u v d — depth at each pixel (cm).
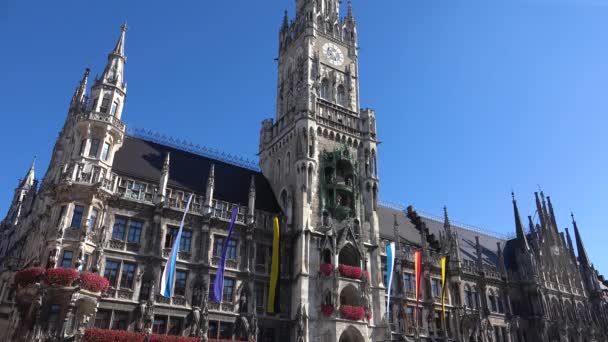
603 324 8525
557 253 8756
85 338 4028
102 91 5275
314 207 5862
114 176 5006
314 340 5144
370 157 6619
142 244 4856
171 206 5188
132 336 4228
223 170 6419
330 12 7719
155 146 6000
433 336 6384
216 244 5288
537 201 9250
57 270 4088
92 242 4534
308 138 6138
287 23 8075
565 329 7744
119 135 5219
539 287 7800
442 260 6750
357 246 5803
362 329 5375
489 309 7244
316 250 5609
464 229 8744
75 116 5600
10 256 6122
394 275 6412
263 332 5125
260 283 5362
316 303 5328
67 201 4578
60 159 5744
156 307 4622
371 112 6950
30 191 6469
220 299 4803
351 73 7388
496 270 7750
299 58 7256
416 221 7906
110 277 4566
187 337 4475
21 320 4209
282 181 6438
